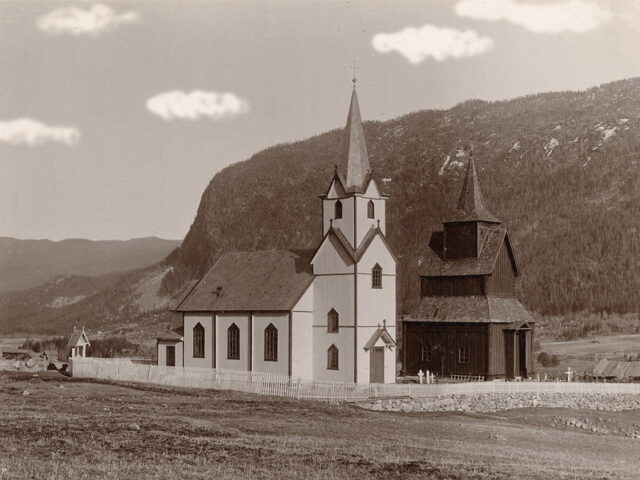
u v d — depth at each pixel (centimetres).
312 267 8144
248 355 8150
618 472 3628
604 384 7581
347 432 4612
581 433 5650
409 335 8988
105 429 4072
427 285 9088
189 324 8775
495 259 8612
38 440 3700
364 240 7881
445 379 8456
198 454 3531
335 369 7800
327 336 7900
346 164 8025
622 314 18450
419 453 3922
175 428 4222
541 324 18050
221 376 7119
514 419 6147
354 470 3359
